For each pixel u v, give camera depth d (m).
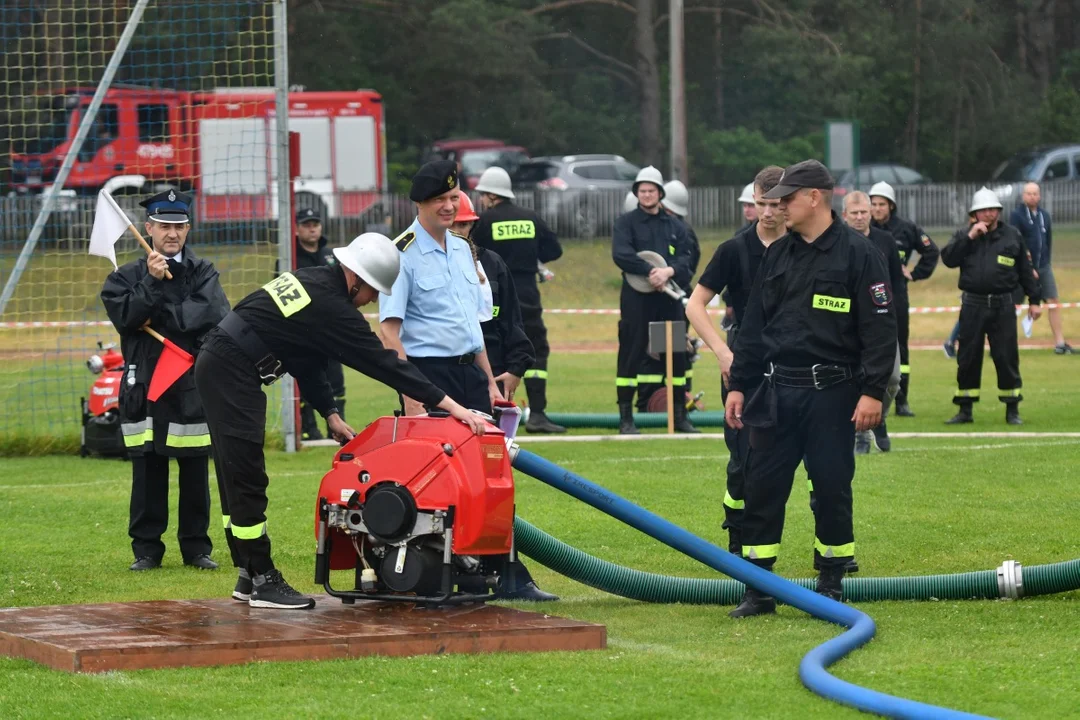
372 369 10.21
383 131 62.78
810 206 10.72
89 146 33.75
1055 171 62.50
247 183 28.17
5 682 8.72
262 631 9.50
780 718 7.91
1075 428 22.11
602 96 80.19
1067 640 9.73
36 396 27.91
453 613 10.12
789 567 12.79
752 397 10.91
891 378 10.70
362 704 8.16
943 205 60.66
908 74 81.19
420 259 11.38
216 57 55.97
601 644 9.65
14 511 16.06
